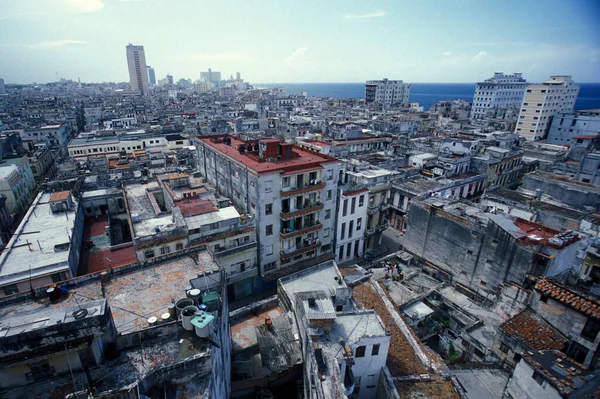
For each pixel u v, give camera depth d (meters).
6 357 16.41
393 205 66.75
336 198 51.66
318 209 48.38
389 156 81.44
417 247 46.44
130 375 18.39
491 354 30.89
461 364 29.91
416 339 28.50
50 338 16.94
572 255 35.28
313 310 25.28
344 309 30.84
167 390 18.34
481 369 29.25
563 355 24.05
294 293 30.72
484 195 55.59
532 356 23.66
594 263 36.38
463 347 33.94
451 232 41.44
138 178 60.81
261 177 42.72
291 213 45.94
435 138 103.44
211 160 59.66
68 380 18.08
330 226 52.34
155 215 44.81
